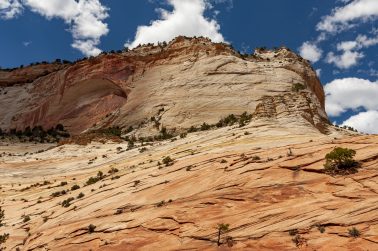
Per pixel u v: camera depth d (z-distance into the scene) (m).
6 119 124.69
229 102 86.06
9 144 91.81
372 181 20.47
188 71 99.81
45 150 75.94
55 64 153.25
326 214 19.03
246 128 42.97
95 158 59.59
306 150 26.67
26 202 42.31
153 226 23.73
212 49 102.94
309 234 18.17
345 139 26.94
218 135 46.00
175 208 24.86
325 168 22.80
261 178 24.62
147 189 30.38
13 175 56.56
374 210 18.11
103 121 100.69
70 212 32.34
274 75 95.50
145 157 48.50
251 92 88.56
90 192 36.56
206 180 27.53
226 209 22.75
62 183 46.34
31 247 28.34
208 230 21.11
